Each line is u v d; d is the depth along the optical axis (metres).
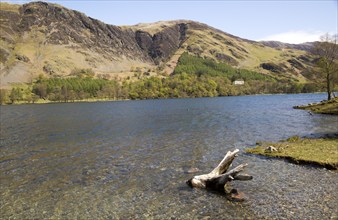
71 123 70.81
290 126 50.59
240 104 134.75
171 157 30.94
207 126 55.78
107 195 20.55
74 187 22.50
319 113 70.94
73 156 33.12
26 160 31.67
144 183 22.75
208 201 18.58
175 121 67.50
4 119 87.50
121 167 27.69
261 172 23.88
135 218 16.77
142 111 107.62
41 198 20.44
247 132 45.81
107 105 173.12
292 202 17.55
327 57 88.69
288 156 27.67
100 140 43.34
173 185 22.00
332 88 95.50
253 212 16.59
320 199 17.73
